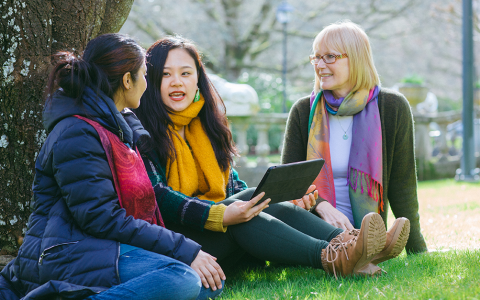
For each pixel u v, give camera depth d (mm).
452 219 4328
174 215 2416
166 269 1955
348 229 2529
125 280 1940
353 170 2945
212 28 15992
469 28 8148
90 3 2785
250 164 8234
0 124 2588
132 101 2230
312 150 3031
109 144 2029
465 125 8375
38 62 2623
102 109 2045
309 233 2504
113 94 2156
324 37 2984
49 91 2051
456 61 19547
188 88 2676
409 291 1986
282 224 2375
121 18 3016
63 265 1929
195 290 2012
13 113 2598
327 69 2979
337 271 2273
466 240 3387
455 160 9641
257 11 16578
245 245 2393
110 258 1930
